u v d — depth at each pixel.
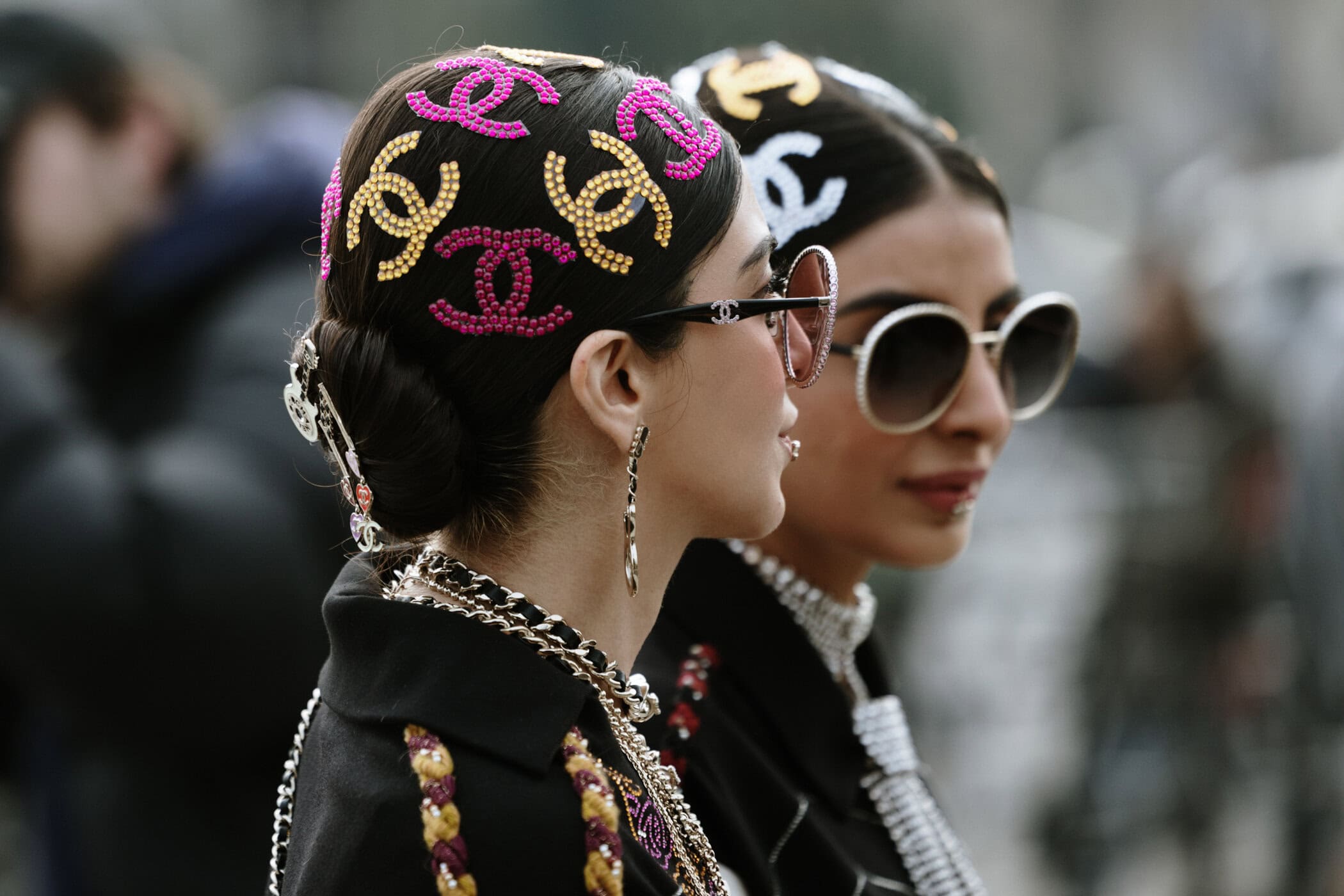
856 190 6.08
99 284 9.64
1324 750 15.83
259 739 8.98
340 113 10.89
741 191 4.64
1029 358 6.68
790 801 5.84
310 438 4.85
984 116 59.16
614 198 4.36
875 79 6.65
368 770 4.25
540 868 4.09
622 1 37.59
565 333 4.37
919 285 6.13
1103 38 65.06
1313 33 55.47
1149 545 16.20
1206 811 16.02
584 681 4.47
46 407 8.82
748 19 38.56
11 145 9.57
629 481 4.49
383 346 4.40
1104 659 16.36
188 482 8.73
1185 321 17.48
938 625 20.09
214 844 9.10
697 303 4.50
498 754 4.16
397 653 4.36
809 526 6.26
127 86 9.79
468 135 4.33
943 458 6.27
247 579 8.73
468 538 4.57
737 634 5.97
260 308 9.24
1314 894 15.77
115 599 8.61
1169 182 38.78
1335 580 15.62
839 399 6.13
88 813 9.42
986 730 19.88
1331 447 15.71
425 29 36.56
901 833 6.43
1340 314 17.20
